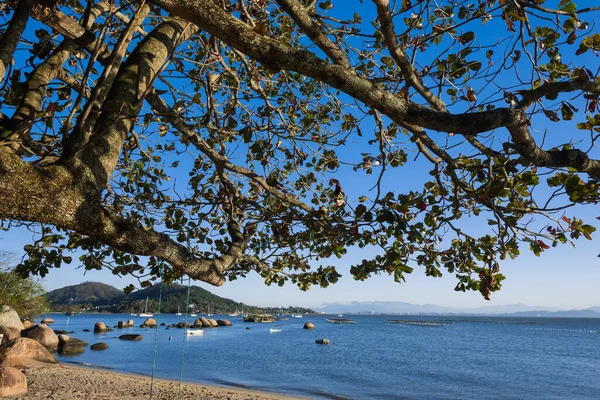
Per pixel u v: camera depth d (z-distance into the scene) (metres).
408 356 44.62
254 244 5.62
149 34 3.22
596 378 31.98
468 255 3.93
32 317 41.75
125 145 5.32
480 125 1.97
